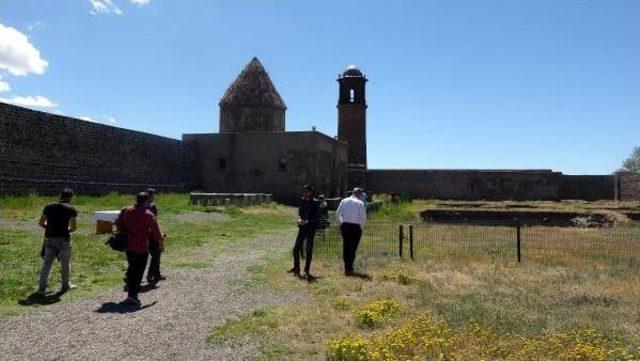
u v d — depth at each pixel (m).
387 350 5.71
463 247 15.62
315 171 38.06
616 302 8.41
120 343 6.17
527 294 9.02
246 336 6.46
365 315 7.01
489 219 31.80
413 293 9.03
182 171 39.16
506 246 16.00
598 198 53.56
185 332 6.64
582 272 11.30
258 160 39.19
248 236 17.64
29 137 26.03
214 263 12.08
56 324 6.94
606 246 16.17
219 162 40.12
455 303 8.23
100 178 31.17
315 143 38.03
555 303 8.33
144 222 8.28
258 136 39.22
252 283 9.81
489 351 5.84
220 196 29.02
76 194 28.44
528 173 52.19
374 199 41.88
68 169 28.66
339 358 5.62
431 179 53.66
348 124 50.06
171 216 22.11
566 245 16.44
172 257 12.88
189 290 9.19
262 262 12.28
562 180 53.69
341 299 8.30
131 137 34.09
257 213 26.39
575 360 5.60
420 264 12.22
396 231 20.67
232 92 44.19
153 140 36.25
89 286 9.30
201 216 23.03
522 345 5.98
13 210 19.45
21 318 7.20
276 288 9.36
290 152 38.53
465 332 6.50
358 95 50.47
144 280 10.15
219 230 18.80
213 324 7.03
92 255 12.02
